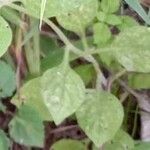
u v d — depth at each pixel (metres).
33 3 0.24
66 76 0.26
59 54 0.31
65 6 0.23
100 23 0.29
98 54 0.31
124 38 0.27
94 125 0.27
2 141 0.29
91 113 0.27
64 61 0.26
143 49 0.27
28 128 0.30
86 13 0.27
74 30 0.28
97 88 0.28
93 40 0.30
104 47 0.28
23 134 0.30
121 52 0.28
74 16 0.27
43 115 0.29
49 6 0.23
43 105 0.29
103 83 0.31
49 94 0.25
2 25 0.23
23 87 0.28
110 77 0.31
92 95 0.28
